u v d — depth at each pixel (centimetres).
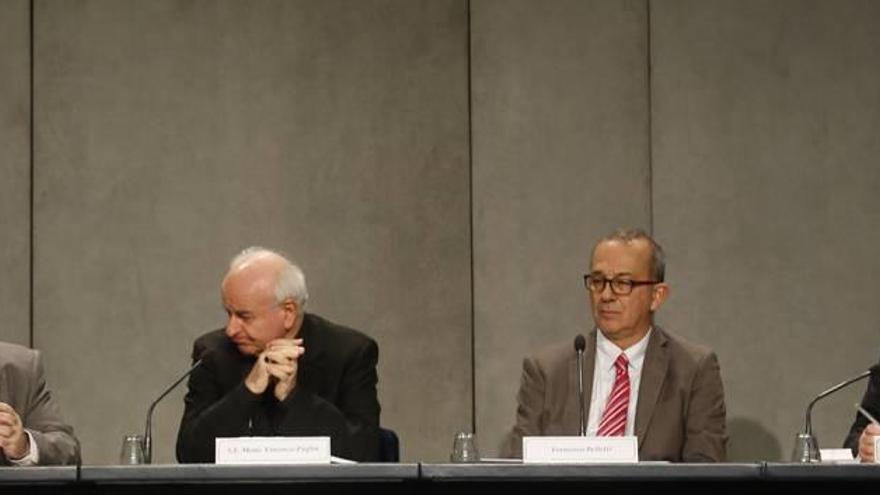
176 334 866
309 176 876
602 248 695
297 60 878
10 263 859
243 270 652
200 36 875
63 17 870
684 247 876
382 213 877
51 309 861
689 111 879
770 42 884
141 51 873
